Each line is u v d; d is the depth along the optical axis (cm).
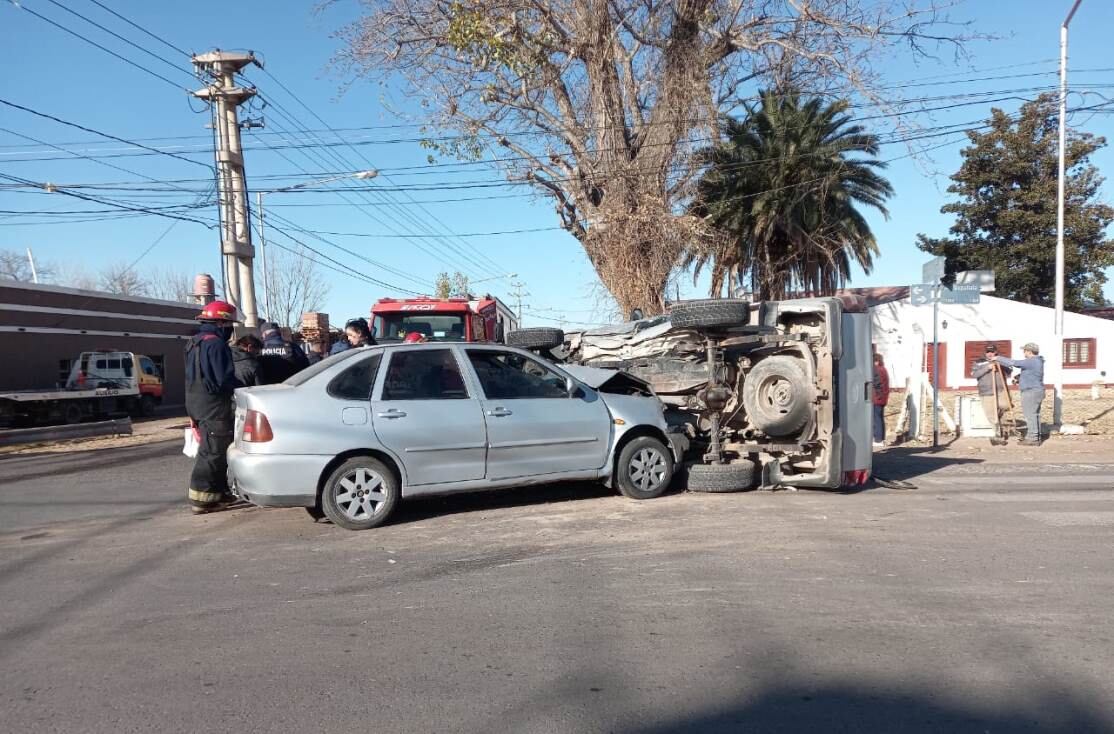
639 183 2166
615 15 2108
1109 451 1262
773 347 876
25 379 2702
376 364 738
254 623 489
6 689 400
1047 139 4075
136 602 534
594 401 815
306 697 387
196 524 772
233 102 2120
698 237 2245
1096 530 690
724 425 905
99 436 1817
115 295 3162
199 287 1470
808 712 364
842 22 2025
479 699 381
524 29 2005
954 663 412
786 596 519
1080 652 423
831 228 2705
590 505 815
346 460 712
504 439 759
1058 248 1658
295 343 1015
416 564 611
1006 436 1413
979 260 4200
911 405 1452
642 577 566
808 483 852
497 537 689
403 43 2055
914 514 759
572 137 2173
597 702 376
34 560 650
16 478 1155
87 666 428
